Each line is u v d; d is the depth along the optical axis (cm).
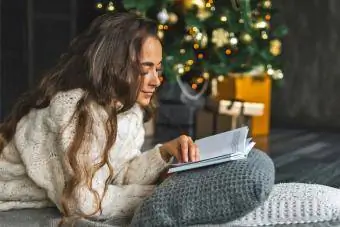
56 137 171
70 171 164
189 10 393
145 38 173
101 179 168
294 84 536
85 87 170
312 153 387
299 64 534
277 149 401
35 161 176
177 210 160
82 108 165
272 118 546
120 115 174
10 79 512
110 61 170
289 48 536
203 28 392
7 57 511
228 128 417
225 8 402
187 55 395
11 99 513
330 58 525
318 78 529
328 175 316
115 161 177
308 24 529
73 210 166
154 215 161
